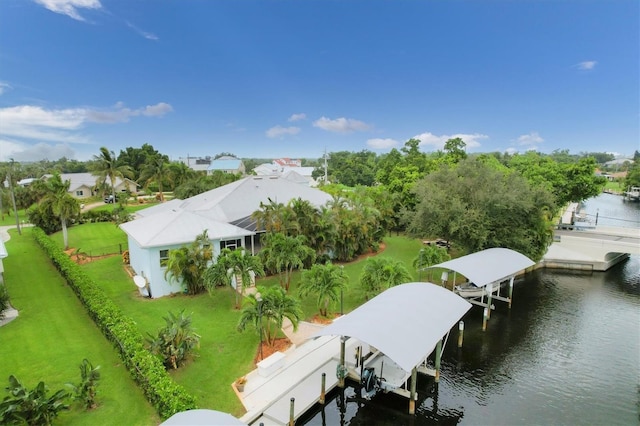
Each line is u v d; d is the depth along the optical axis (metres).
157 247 22.58
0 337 16.98
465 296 25.38
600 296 26.95
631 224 53.19
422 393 15.85
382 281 20.78
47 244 30.41
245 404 13.12
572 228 40.22
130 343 14.22
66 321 18.69
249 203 33.28
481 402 15.30
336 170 111.31
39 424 10.68
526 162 58.72
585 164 46.66
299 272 27.47
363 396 15.29
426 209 29.03
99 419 11.55
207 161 145.50
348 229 30.02
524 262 25.12
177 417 9.50
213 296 22.70
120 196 57.44
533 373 17.30
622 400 15.30
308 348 17.17
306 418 14.09
